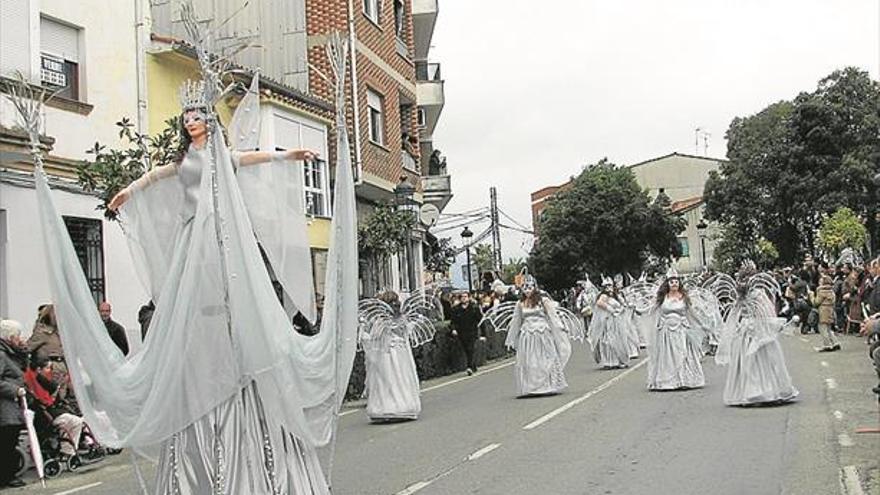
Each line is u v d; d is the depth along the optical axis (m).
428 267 41.50
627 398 15.89
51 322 12.71
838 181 45.00
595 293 34.25
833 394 14.65
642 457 10.27
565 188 61.41
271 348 5.93
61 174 16.91
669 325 16.72
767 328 13.89
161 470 6.01
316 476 6.24
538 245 59.16
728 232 57.81
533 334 17.14
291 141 23.53
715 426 12.20
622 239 56.72
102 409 6.02
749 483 8.73
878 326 12.26
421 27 35.84
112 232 17.94
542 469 9.87
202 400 5.87
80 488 10.69
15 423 10.92
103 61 18.38
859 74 46.59
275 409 5.96
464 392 18.94
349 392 18.62
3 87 12.69
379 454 11.48
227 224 5.96
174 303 5.94
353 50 26.02
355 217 6.61
